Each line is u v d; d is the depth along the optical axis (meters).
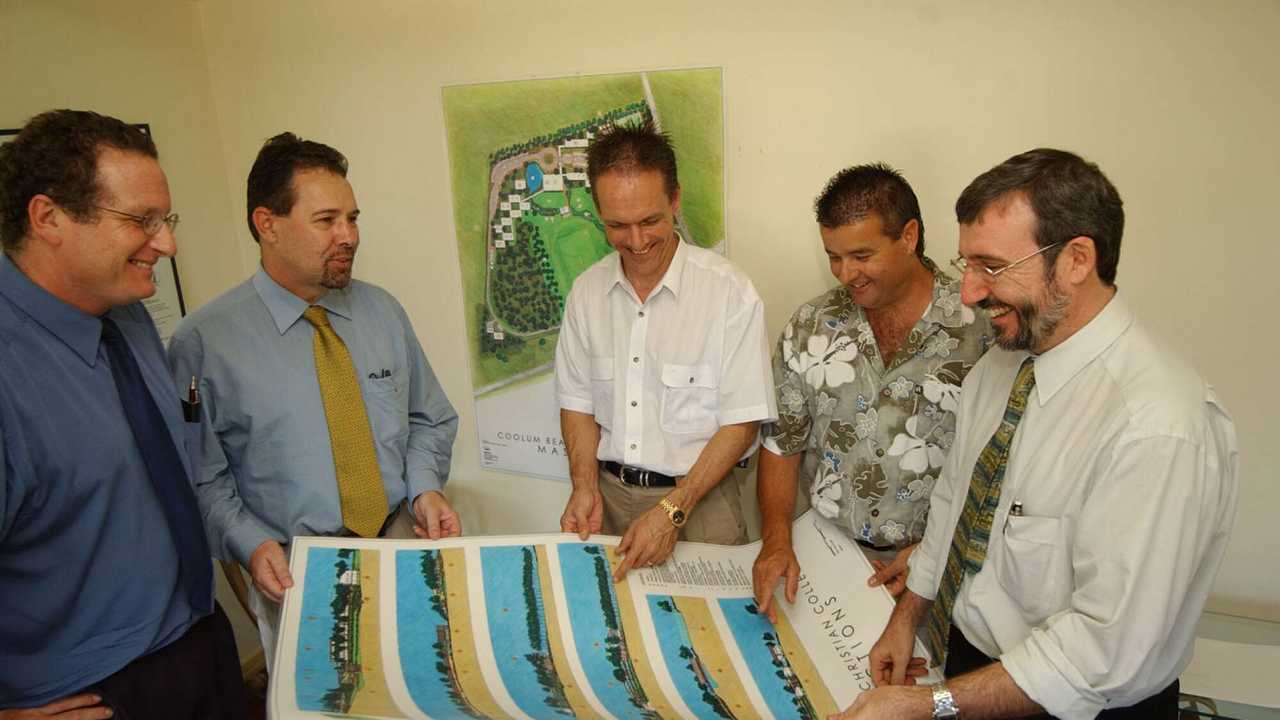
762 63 1.77
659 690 1.12
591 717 1.03
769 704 1.12
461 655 1.15
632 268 1.55
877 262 1.36
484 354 2.24
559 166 1.99
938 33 1.63
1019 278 0.99
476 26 2.00
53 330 1.08
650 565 1.41
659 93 1.86
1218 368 1.61
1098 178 0.96
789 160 1.80
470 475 2.37
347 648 1.13
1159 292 1.62
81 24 1.95
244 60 2.27
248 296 1.51
